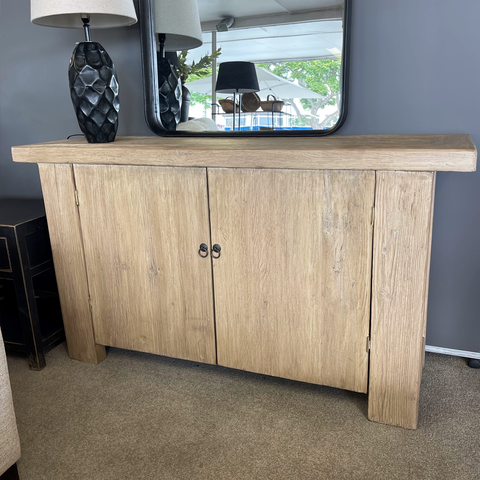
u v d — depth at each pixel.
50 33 2.04
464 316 1.75
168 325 1.66
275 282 1.45
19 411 1.56
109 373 1.78
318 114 1.68
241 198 1.41
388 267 1.30
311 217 1.34
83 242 1.70
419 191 1.21
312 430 1.43
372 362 1.40
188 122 1.87
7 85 2.19
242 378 1.72
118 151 1.49
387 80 1.63
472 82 1.54
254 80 1.74
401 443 1.36
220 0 1.72
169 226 1.54
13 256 1.69
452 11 1.51
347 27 1.57
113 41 1.95
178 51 1.81
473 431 1.40
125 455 1.35
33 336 1.77
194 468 1.29
